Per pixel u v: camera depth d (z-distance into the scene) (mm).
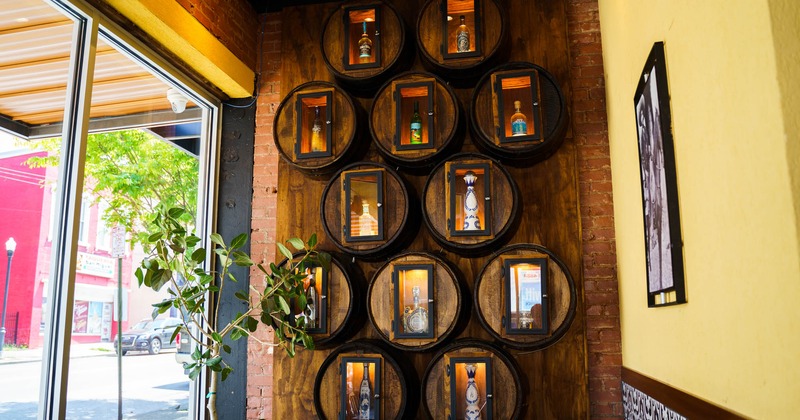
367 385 3664
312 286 3797
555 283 3500
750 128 1317
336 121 3910
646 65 2295
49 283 2725
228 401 4039
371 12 4078
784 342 1174
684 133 1865
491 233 3551
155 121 3639
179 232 3311
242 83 4168
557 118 3635
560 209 3723
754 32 1275
